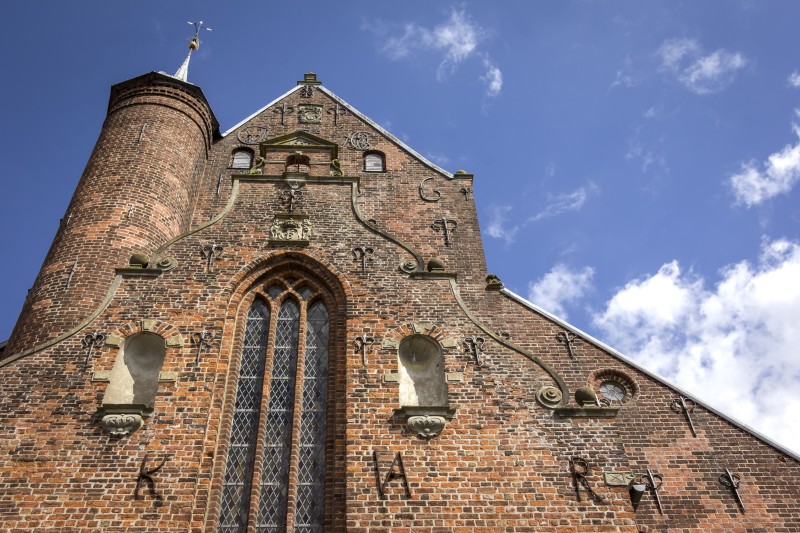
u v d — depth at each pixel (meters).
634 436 18.00
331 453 14.70
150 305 16.33
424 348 16.44
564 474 14.10
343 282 17.44
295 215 18.75
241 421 15.29
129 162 22.77
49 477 13.35
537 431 14.74
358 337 16.20
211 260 17.52
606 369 19.52
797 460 17.31
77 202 21.78
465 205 24.52
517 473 14.07
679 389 18.92
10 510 12.86
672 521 16.41
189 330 15.95
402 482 13.82
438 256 22.64
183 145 24.36
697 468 17.31
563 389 15.47
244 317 16.97
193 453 13.92
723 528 16.27
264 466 14.68
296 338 16.88
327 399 15.71
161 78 25.67
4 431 13.90
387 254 18.09
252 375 16.11
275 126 27.42
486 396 15.28
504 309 20.94
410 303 17.00
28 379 14.76
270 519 13.98
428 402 15.55
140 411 14.32
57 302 18.55
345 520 13.37
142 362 15.69
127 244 20.45
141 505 13.12
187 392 14.84
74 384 14.77
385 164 25.98
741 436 17.89
